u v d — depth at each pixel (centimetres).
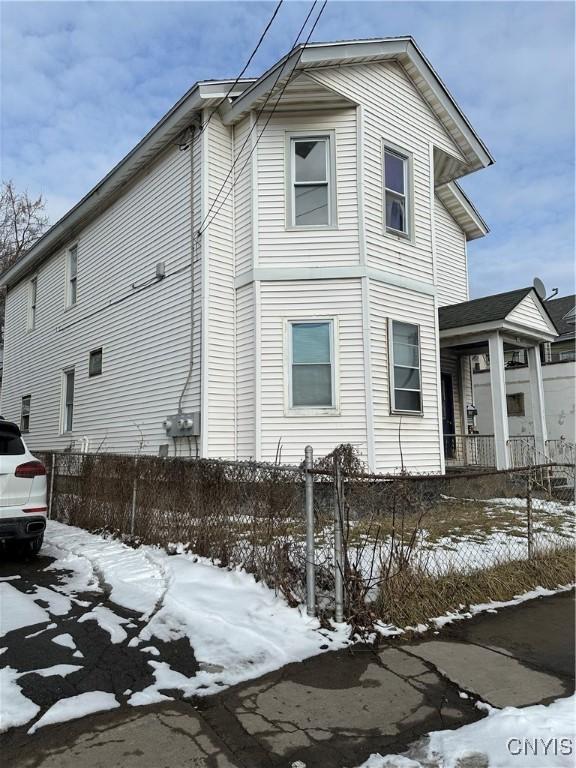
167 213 1095
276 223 973
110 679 344
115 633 416
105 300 1316
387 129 1027
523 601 520
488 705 322
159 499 669
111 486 775
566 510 786
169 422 1008
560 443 1270
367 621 427
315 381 942
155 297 1118
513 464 1223
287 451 926
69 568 612
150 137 1093
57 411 1531
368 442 920
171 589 499
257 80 940
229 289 997
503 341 1191
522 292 1199
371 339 948
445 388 1415
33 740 279
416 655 390
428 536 536
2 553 677
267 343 948
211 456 938
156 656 377
